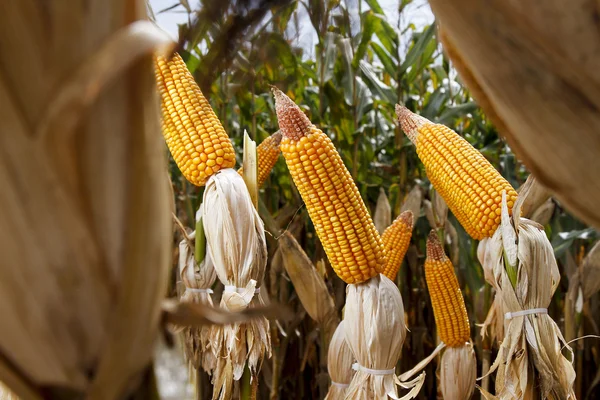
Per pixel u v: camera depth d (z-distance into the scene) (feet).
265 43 3.88
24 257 2.36
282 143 9.76
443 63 24.03
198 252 12.16
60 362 2.50
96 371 2.55
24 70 2.27
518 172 23.31
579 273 18.79
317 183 9.71
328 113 24.90
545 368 10.61
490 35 2.60
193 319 3.14
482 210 11.11
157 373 3.19
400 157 23.47
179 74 11.08
